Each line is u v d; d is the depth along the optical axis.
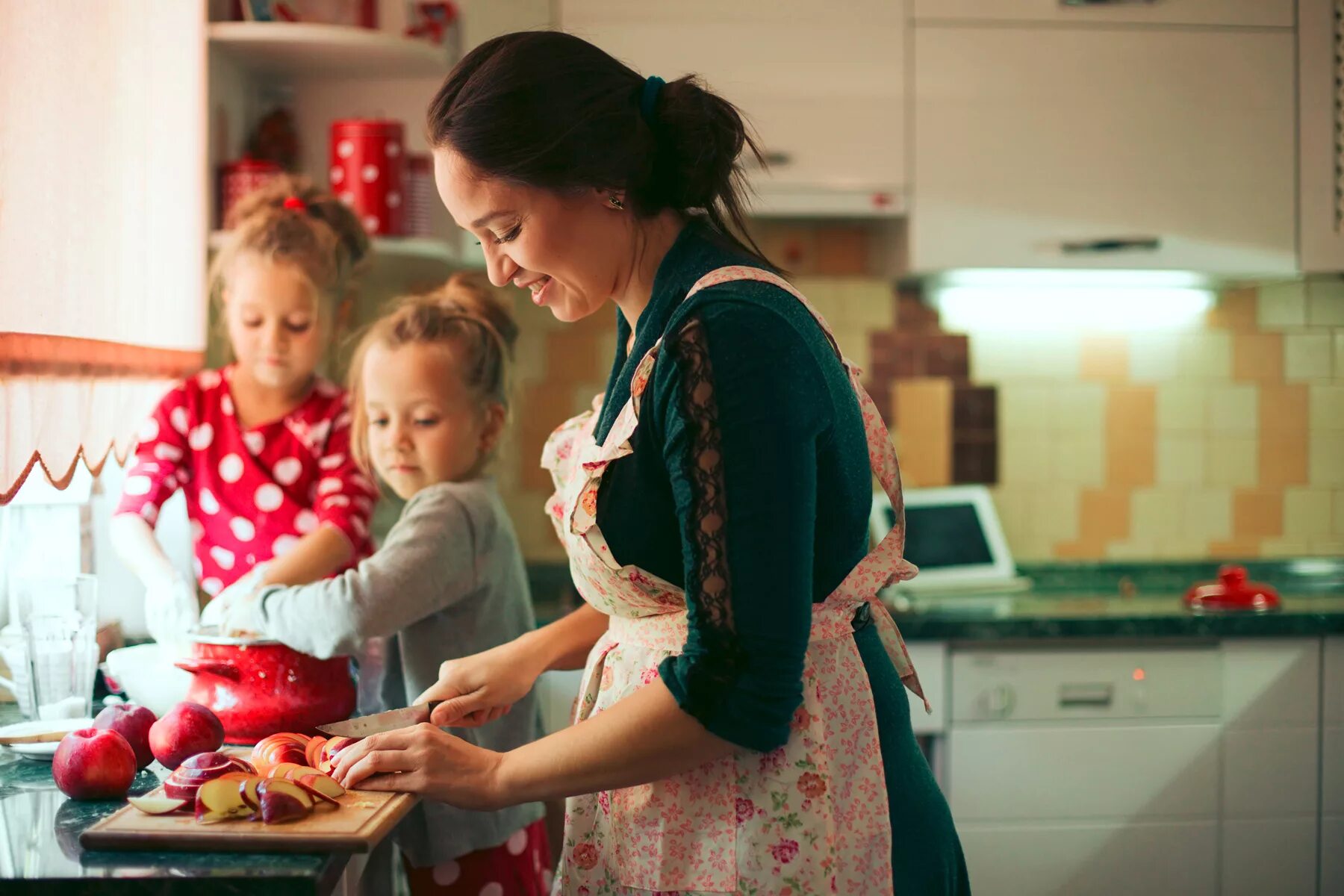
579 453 1.17
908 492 2.61
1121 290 2.72
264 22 2.01
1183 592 2.58
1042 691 2.20
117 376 1.41
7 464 1.10
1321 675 2.24
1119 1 2.35
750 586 0.88
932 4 2.34
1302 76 2.39
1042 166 2.36
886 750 1.05
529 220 0.98
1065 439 2.73
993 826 2.19
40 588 1.32
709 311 0.92
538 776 0.94
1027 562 2.71
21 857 0.89
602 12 2.31
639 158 1.00
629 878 1.01
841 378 0.98
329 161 2.21
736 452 0.88
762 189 2.33
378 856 1.53
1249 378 2.75
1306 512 2.74
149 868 0.86
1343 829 2.23
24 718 1.35
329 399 1.87
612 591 1.03
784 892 0.96
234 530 1.82
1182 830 2.21
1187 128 2.38
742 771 0.98
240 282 1.74
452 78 0.99
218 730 1.15
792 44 2.33
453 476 1.54
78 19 1.27
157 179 1.57
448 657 1.47
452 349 1.51
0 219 1.09
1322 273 2.44
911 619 2.17
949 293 2.70
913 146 2.35
